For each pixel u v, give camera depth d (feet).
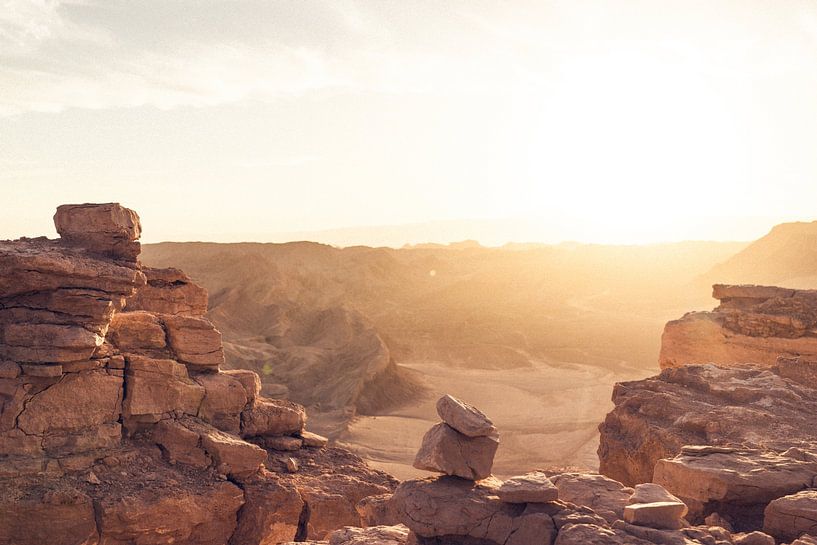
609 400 198.08
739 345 95.14
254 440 64.85
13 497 47.85
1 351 52.13
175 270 73.36
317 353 221.05
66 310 53.36
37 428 51.34
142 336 58.95
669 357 101.40
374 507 38.93
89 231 57.93
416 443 152.46
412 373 229.25
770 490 35.58
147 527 50.03
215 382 61.77
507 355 268.41
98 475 51.88
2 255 52.16
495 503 30.78
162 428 56.70
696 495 36.68
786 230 432.66
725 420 55.21
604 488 33.76
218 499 53.62
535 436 157.79
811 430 53.93
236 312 270.05
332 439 151.53
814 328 91.50
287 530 55.77
